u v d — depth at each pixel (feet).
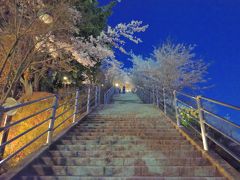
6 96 21.01
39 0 22.02
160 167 13.20
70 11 24.18
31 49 23.06
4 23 23.53
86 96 36.09
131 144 17.72
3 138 12.60
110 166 13.33
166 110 32.19
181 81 58.85
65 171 13.10
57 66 32.09
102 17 37.35
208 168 13.10
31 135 24.53
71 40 28.63
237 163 16.76
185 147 17.17
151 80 61.77
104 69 68.23
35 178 11.81
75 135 20.71
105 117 29.58
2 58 23.71
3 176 11.29
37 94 34.81
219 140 20.18
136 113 32.91
